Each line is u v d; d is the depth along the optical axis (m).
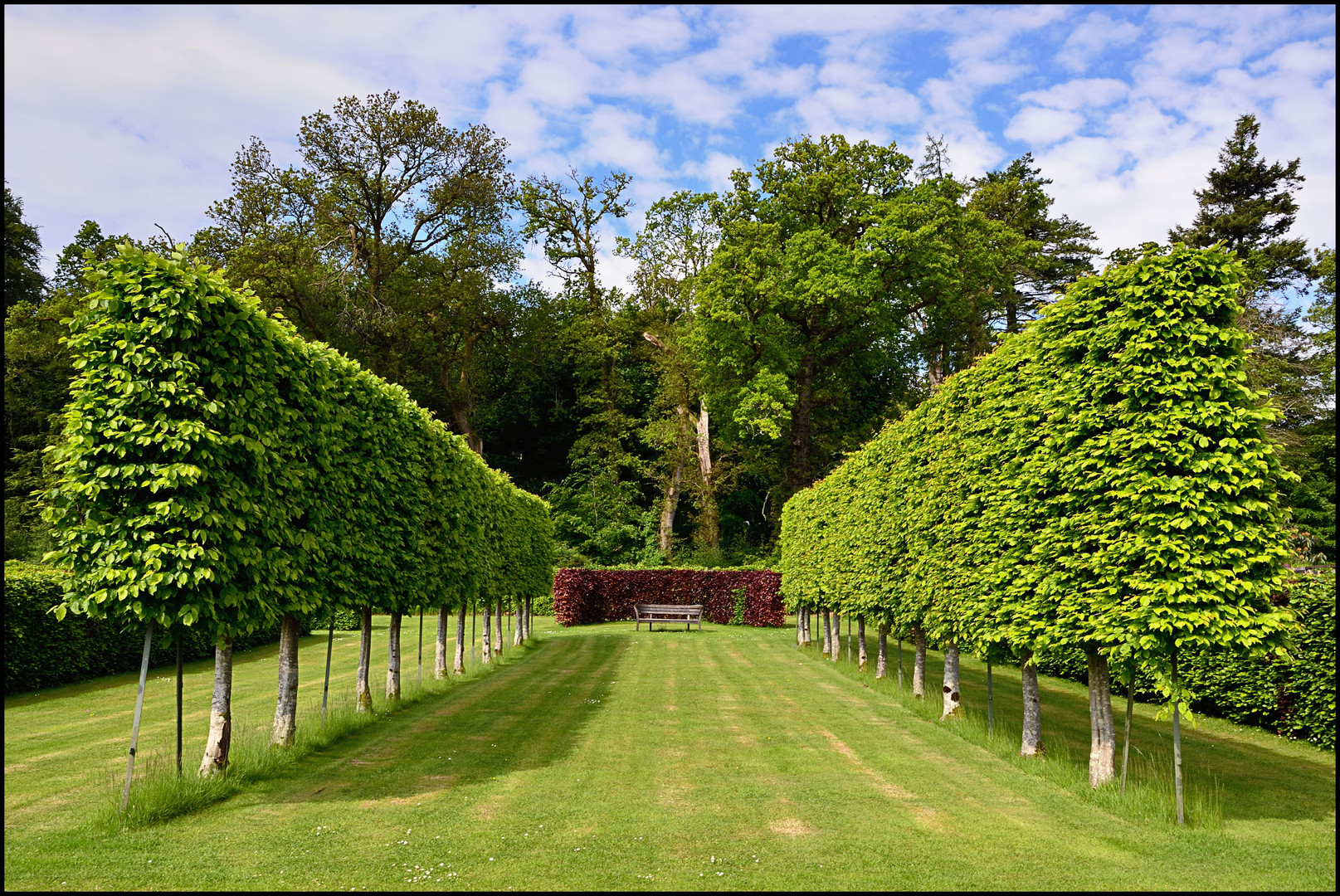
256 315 7.32
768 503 40.19
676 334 36.81
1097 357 7.12
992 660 8.99
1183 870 5.18
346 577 9.02
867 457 13.66
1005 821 6.26
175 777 6.63
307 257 30.77
